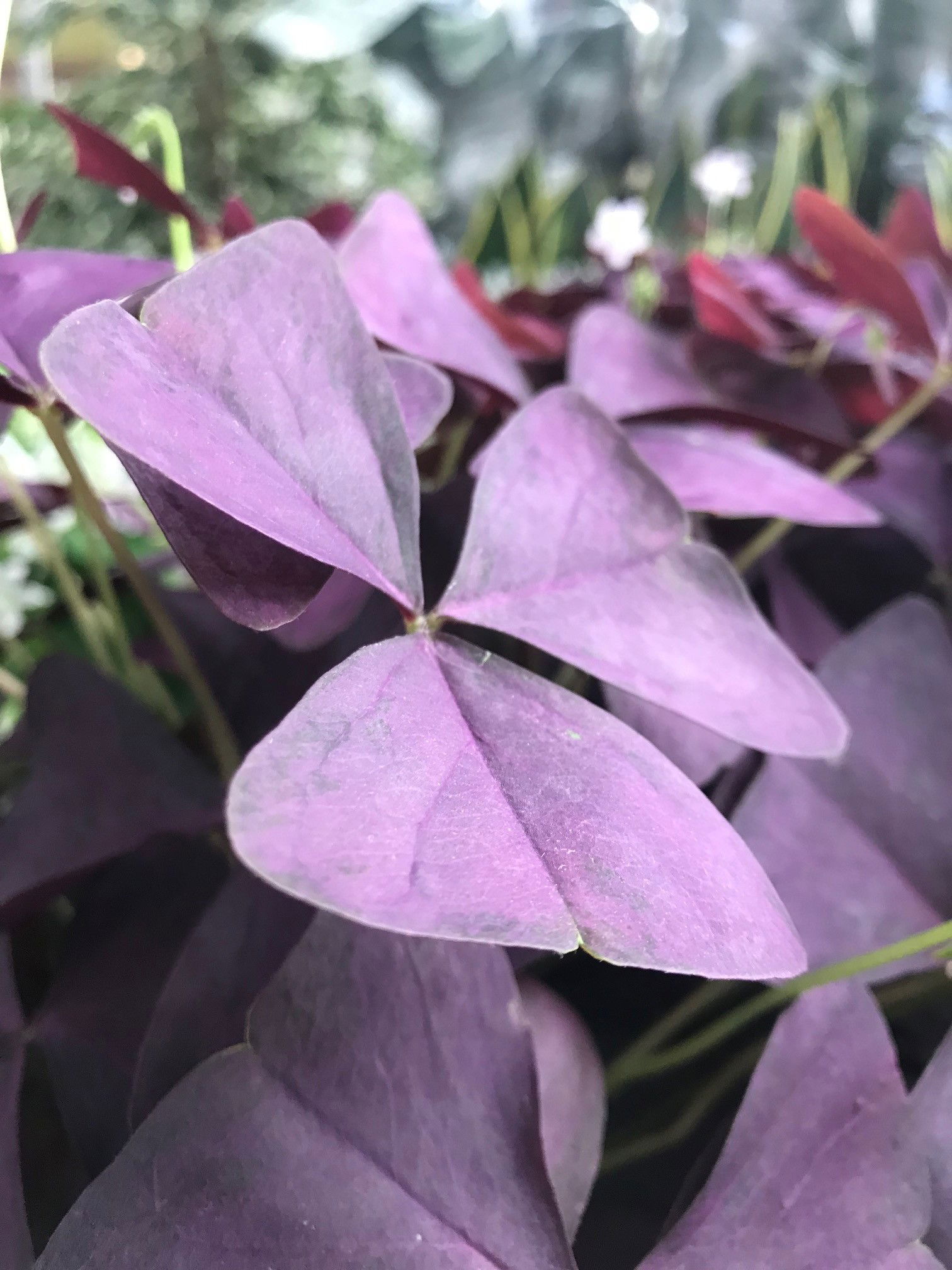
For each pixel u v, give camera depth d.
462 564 0.09
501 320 0.20
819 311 0.23
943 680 0.13
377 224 0.14
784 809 0.11
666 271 0.28
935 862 0.12
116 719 0.13
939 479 0.19
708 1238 0.08
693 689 0.09
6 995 0.11
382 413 0.09
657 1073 0.11
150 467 0.07
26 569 0.21
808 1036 0.09
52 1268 0.07
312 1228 0.07
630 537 0.10
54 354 0.06
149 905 0.12
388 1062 0.08
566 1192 0.09
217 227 0.19
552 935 0.06
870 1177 0.09
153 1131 0.08
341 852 0.06
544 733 0.08
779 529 0.17
